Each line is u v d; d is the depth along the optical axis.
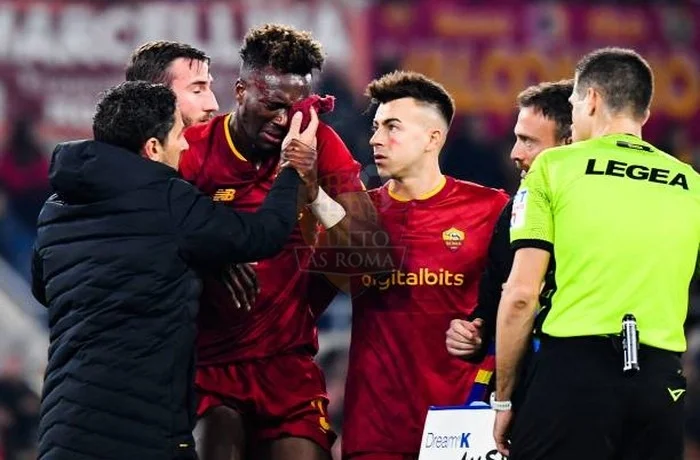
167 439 19.00
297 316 22.11
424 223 22.27
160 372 19.06
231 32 56.12
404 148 22.17
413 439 22.03
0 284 54.25
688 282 19.70
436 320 22.16
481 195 22.52
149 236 19.20
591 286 19.14
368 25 56.97
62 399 19.08
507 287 19.36
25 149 56.25
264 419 21.91
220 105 56.00
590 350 18.98
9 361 51.38
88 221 19.42
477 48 57.78
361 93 56.59
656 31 59.28
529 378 19.36
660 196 19.44
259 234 19.45
